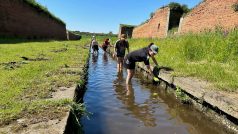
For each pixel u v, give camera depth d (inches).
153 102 276.2
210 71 306.2
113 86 349.7
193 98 259.4
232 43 388.5
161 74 339.9
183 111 250.7
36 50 595.2
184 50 460.4
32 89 217.5
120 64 473.1
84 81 314.0
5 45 698.2
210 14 609.9
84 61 421.1
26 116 158.4
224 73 284.5
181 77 299.0
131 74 357.4
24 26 1227.9
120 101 274.7
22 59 413.1
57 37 1957.4
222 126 208.7
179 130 200.7
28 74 280.8
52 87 228.4
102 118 218.4
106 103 265.3
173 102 279.7
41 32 1501.0
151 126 205.3
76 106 185.6
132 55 349.4
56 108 171.9
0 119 150.2
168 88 323.6
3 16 1008.9
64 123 148.7
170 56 477.7
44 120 152.6
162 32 1008.9
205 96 231.5
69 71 311.3
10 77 260.4
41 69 320.5
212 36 470.0
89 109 242.7
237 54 378.3
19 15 1165.1
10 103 178.1
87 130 191.5
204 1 642.8
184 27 748.6
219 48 404.5
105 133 187.0
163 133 192.9
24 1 1242.6
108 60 714.8
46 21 1617.9
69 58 460.4
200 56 430.9
